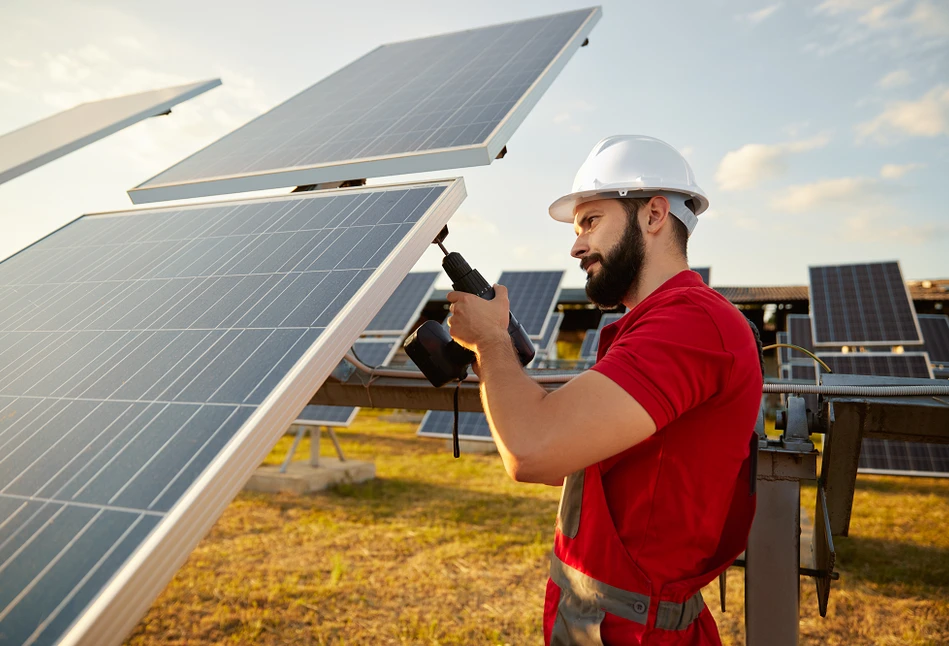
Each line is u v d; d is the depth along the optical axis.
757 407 1.45
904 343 10.15
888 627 4.32
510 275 15.30
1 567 1.03
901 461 6.95
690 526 1.42
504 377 1.43
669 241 1.64
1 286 2.29
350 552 5.80
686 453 1.39
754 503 1.57
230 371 1.38
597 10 3.87
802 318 16.11
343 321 1.40
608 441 1.26
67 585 0.96
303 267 1.74
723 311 1.40
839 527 2.87
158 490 1.10
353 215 1.97
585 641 1.46
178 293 1.84
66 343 1.75
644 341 1.32
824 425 2.53
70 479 1.20
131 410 1.35
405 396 3.33
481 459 10.87
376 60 4.58
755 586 2.35
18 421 1.43
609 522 1.46
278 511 7.29
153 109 3.22
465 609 4.58
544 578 5.16
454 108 2.76
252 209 2.34
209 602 4.67
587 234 1.70
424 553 5.75
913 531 6.51
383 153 2.45
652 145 1.69
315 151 2.72
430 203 1.85
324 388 3.50
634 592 1.42
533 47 3.47
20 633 0.90
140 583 0.96
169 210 2.61
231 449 1.12
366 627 4.28
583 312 32.88
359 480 9.02
